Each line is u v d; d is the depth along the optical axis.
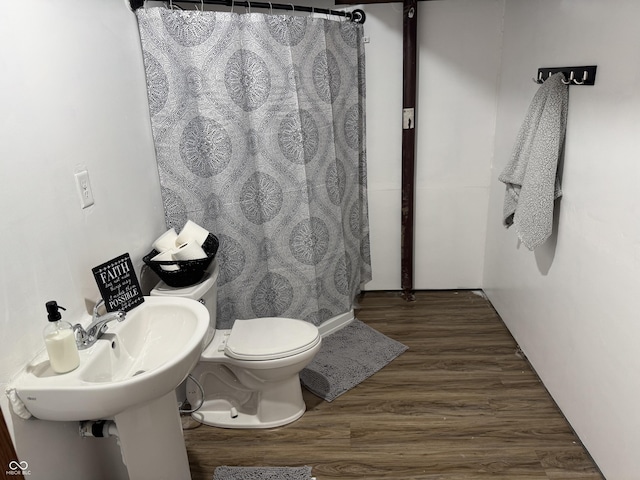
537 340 2.37
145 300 1.71
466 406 2.21
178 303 1.66
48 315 1.25
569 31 1.91
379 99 2.96
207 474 1.90
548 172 1.94
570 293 1.97
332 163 2.67
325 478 1.86
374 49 2.87
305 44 2.37
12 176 1.21
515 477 1.81
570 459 1.88
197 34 2.08
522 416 2.12
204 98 2.17
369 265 3.31
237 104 2.25
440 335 2.83
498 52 2.83
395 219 3.21
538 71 2.21
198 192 2.24
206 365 2.13
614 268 1.62
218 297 2.45
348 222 2.97
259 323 2.22
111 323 1.55
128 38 1.91
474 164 3.05
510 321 2.78
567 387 2.04
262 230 2.51
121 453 1.58
